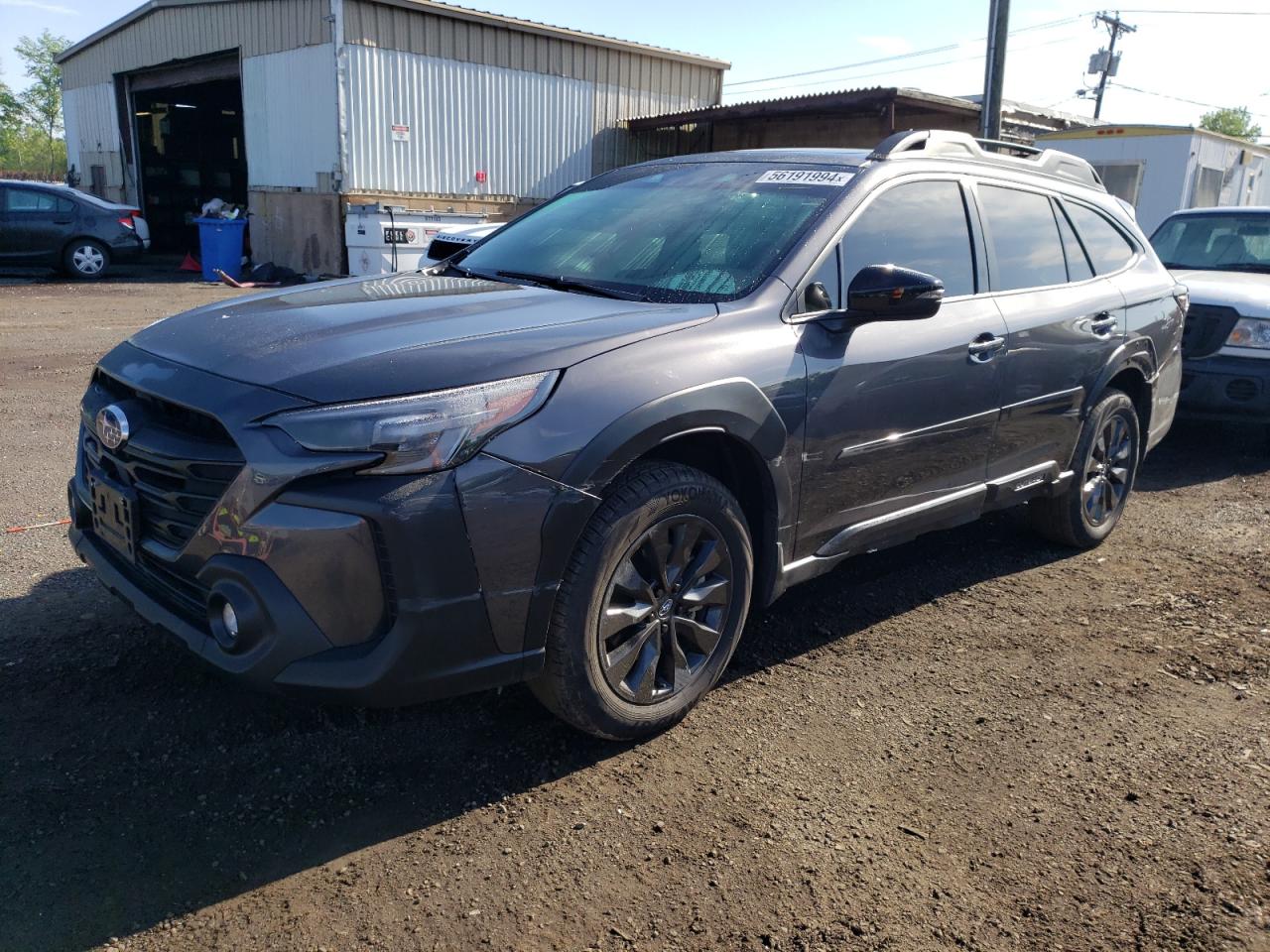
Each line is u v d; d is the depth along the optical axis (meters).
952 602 4.36
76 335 10.48
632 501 2.82
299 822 2.64
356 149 17.86
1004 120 20.05
